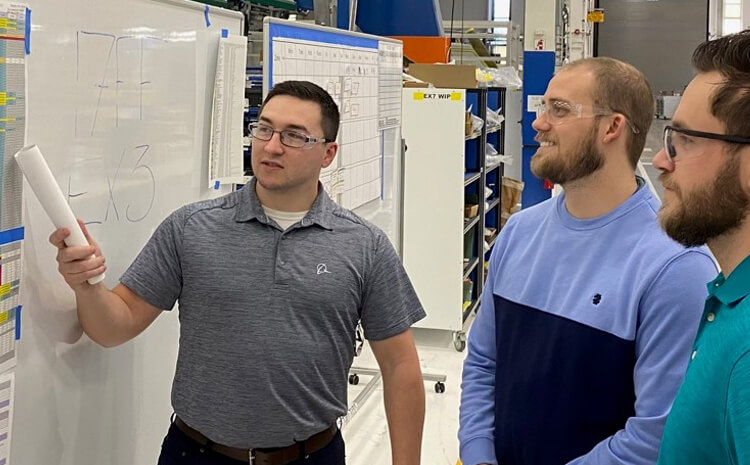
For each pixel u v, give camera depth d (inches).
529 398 62.7
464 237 203.0
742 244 39.7
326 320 67.1
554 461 61.1
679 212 40.9
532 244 66.4
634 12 474.6
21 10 55.1
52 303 61.3
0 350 55.4
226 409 65.4
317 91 69.7
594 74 61.2
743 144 38.3
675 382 54.6
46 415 61.6
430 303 187.0
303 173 67.5
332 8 144.9
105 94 66.3
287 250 66.9
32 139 57.3
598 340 58.8
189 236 67.4
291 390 65.9
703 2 462.6
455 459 132.0
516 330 64.7
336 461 71.1
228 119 88.6
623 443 55.6
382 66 136.6
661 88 477.7
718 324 38.7
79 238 57.5
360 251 69.6
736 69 38.7
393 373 72.9
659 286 56.2
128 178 70.6
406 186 184.9
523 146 287.6
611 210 61.5
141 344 75.2
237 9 115.2
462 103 180.1
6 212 54.9
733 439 35.0
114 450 71.9
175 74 77.6
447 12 406.9
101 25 65.2
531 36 308.8
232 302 65.6
